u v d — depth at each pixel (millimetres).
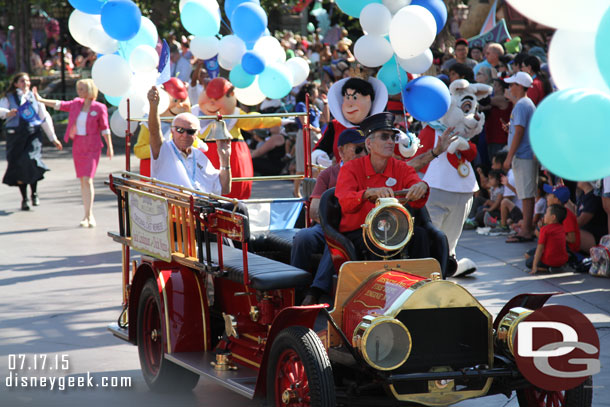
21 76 15078
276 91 9023
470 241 12484
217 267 5938
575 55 4621
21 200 16672
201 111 10336
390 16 7508
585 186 10938
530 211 12188
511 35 23453
